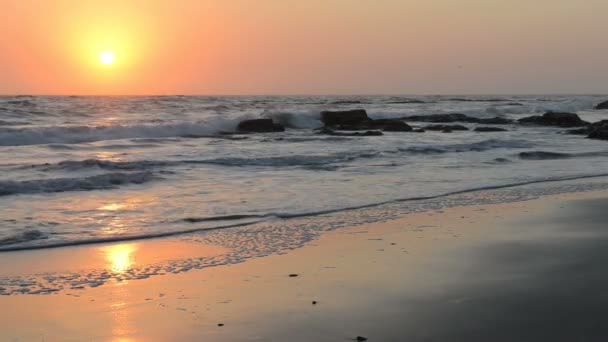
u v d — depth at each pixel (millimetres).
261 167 19234
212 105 64500
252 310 6758
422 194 14633
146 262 8781
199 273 8227
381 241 9984
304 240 10070
